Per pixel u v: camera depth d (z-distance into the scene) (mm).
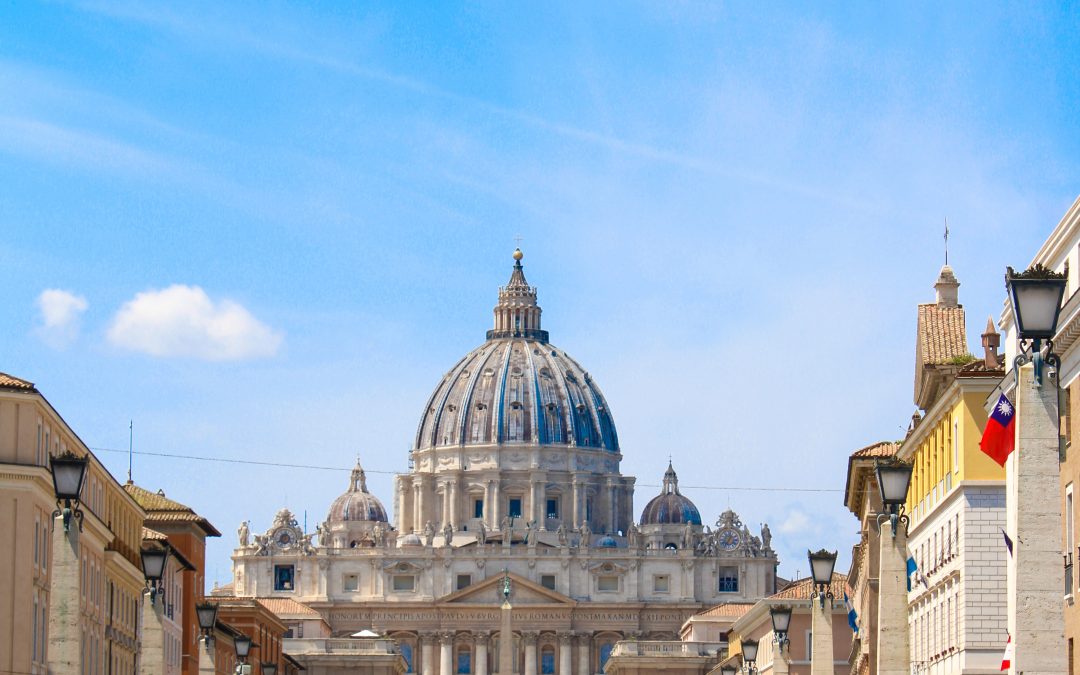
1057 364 44062
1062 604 44500
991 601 89250
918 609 106688
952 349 107875
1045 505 43719
